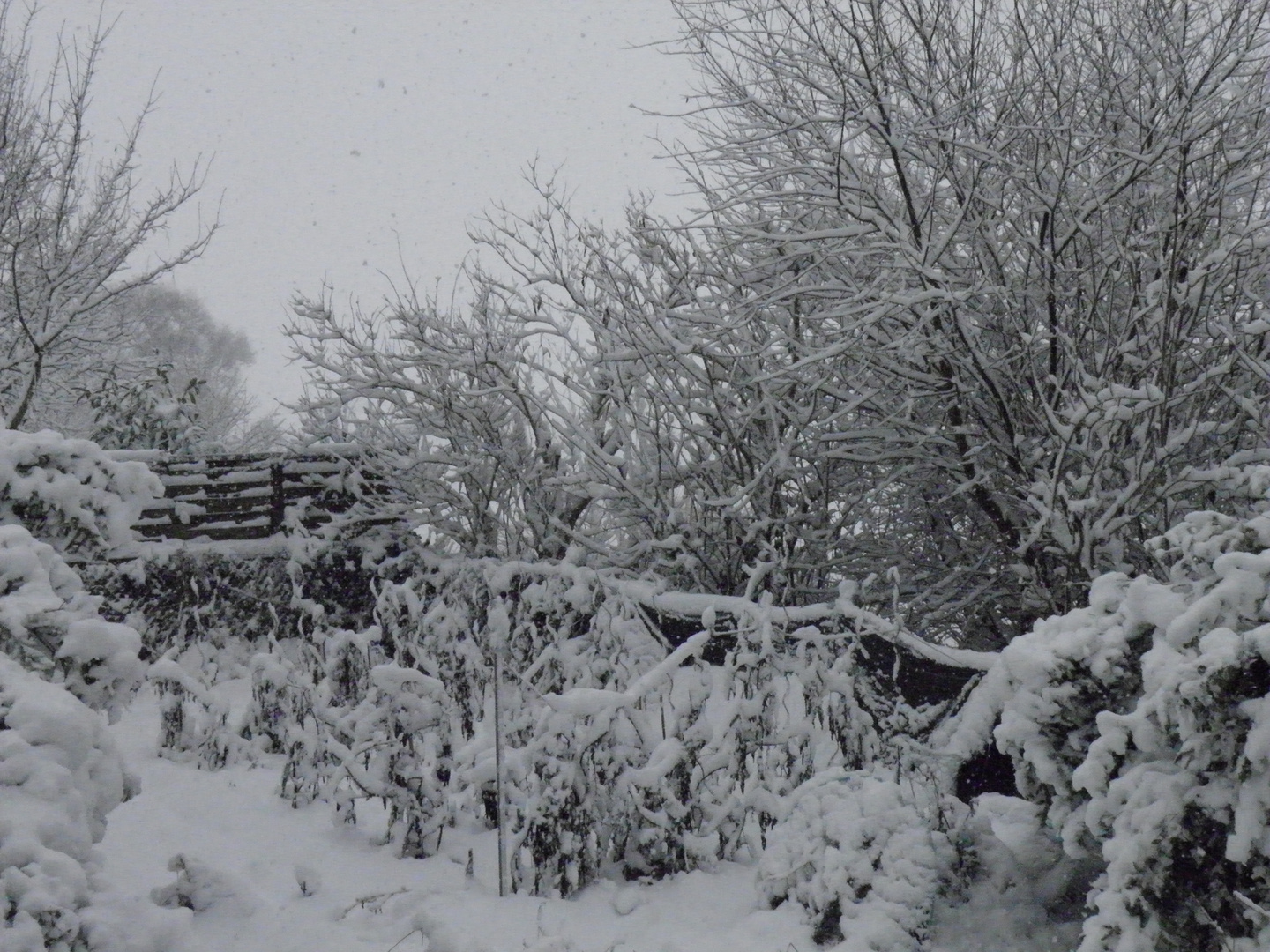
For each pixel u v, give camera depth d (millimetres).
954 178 7656
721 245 8594
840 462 9000
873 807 4156
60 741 3252
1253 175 7211
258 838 4926
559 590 6992
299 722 5973
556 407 8906
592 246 8992
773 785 5016
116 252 13750
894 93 7973
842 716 5332
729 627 7164
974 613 9266
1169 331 7059
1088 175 7859
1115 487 7535
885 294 7234
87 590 8484
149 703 7406
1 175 12820
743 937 3986
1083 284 7672
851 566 9289
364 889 4375
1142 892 3320
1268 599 3395
